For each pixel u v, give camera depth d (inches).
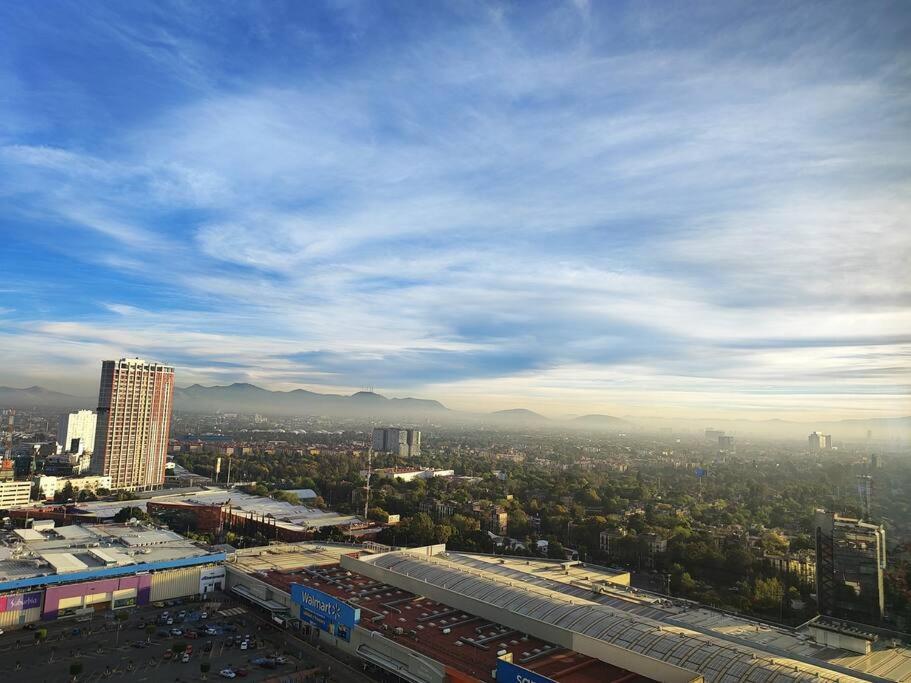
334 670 5280.5
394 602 6314.0
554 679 4411.9
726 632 5570.9
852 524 7539.4
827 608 7504.9
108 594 6737.2
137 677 5032.0
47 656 5423.2
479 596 6023.6
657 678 4340.6
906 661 5088.6
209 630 6146.7
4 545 7864.2
